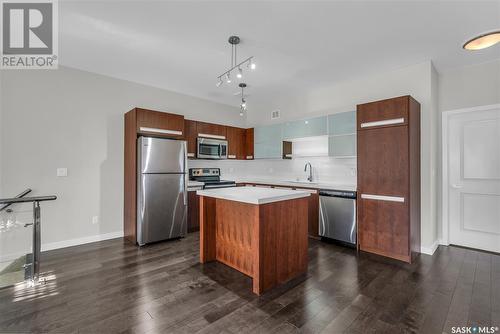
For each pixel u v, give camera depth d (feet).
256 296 6.95
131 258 9.77
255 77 12.40
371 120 10.40
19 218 9.91
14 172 9.82
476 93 10.68
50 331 5.45
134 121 11.61
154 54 9.84
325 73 11.85
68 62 10.62
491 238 10.59
